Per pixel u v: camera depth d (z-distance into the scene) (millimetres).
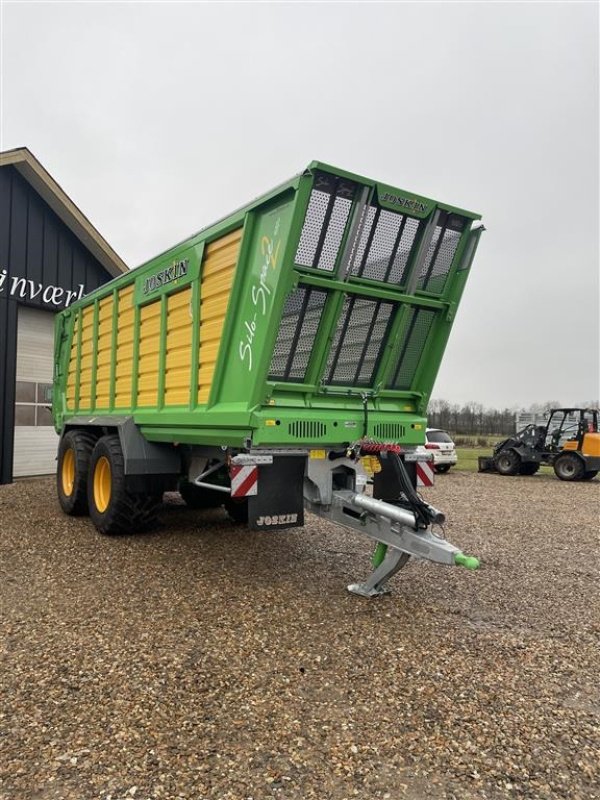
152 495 6656
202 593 4867
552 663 3738
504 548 6961
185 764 2631
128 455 6328
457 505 10719
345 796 2451
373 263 4914
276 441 4582
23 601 4629
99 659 3633
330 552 6254
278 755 2713
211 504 8406
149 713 3037
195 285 5465
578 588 5352
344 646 3906
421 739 2861
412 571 5734
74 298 13008
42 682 3336
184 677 3428
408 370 5547
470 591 5168
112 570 5449
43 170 11695
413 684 3412
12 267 11750
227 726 2938
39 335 12883
